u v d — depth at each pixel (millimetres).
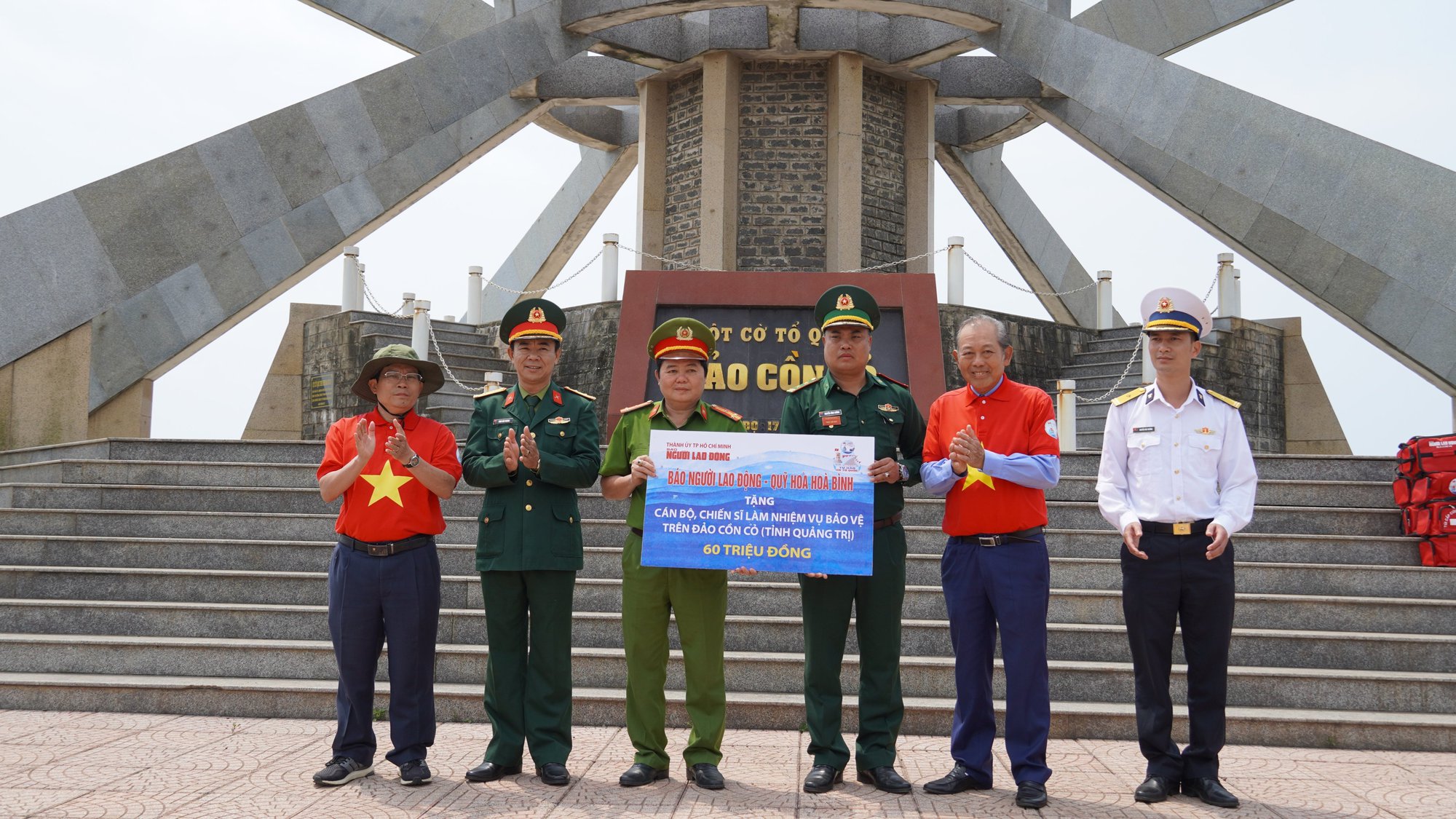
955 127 18344
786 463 4352
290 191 12398
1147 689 4285
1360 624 6109
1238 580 6535
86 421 10977
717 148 15031
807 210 15203
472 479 4500
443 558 6703
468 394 12609
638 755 4395
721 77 15086
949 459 4363
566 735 4426
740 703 5344
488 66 13852
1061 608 6145
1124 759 4809
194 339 11633
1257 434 14055
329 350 14008
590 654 5668
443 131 14648
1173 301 4391
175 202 11688
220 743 4836
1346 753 5000
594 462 4531
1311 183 12125
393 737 4332
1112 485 4430
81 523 7355
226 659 5750
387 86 13047
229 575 6504
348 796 4066
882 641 4371
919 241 15852
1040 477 4270
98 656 5801
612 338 13336
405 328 13938
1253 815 3973
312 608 6137
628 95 16422
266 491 7707
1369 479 7855
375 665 4426
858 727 4902
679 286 8914
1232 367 13852
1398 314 11422
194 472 8055
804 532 4301
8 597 6602
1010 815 3941
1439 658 5723
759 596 6277
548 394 4621
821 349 8820
